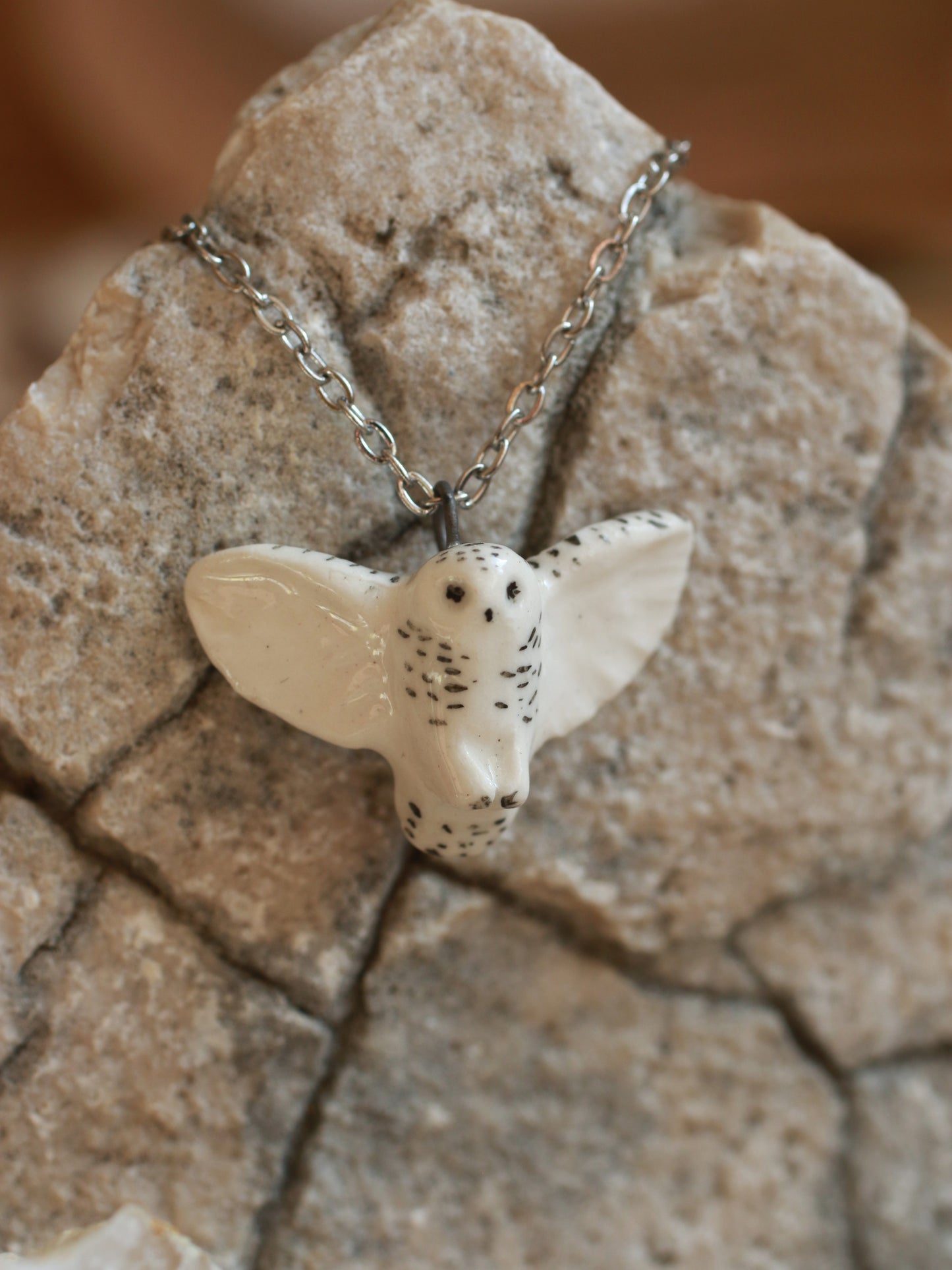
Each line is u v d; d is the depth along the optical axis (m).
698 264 0.18
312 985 0.18
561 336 0.18
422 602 0.16
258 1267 0.18
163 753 0.17
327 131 0.17
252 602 0.17
